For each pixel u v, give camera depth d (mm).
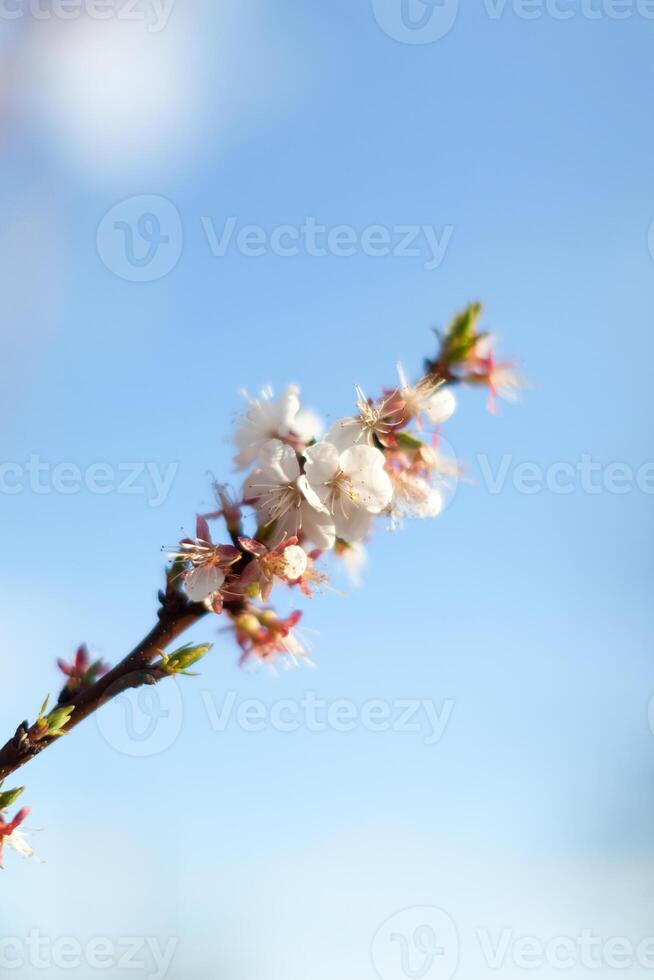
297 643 726
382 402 751
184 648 717
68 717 710
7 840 704
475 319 749
